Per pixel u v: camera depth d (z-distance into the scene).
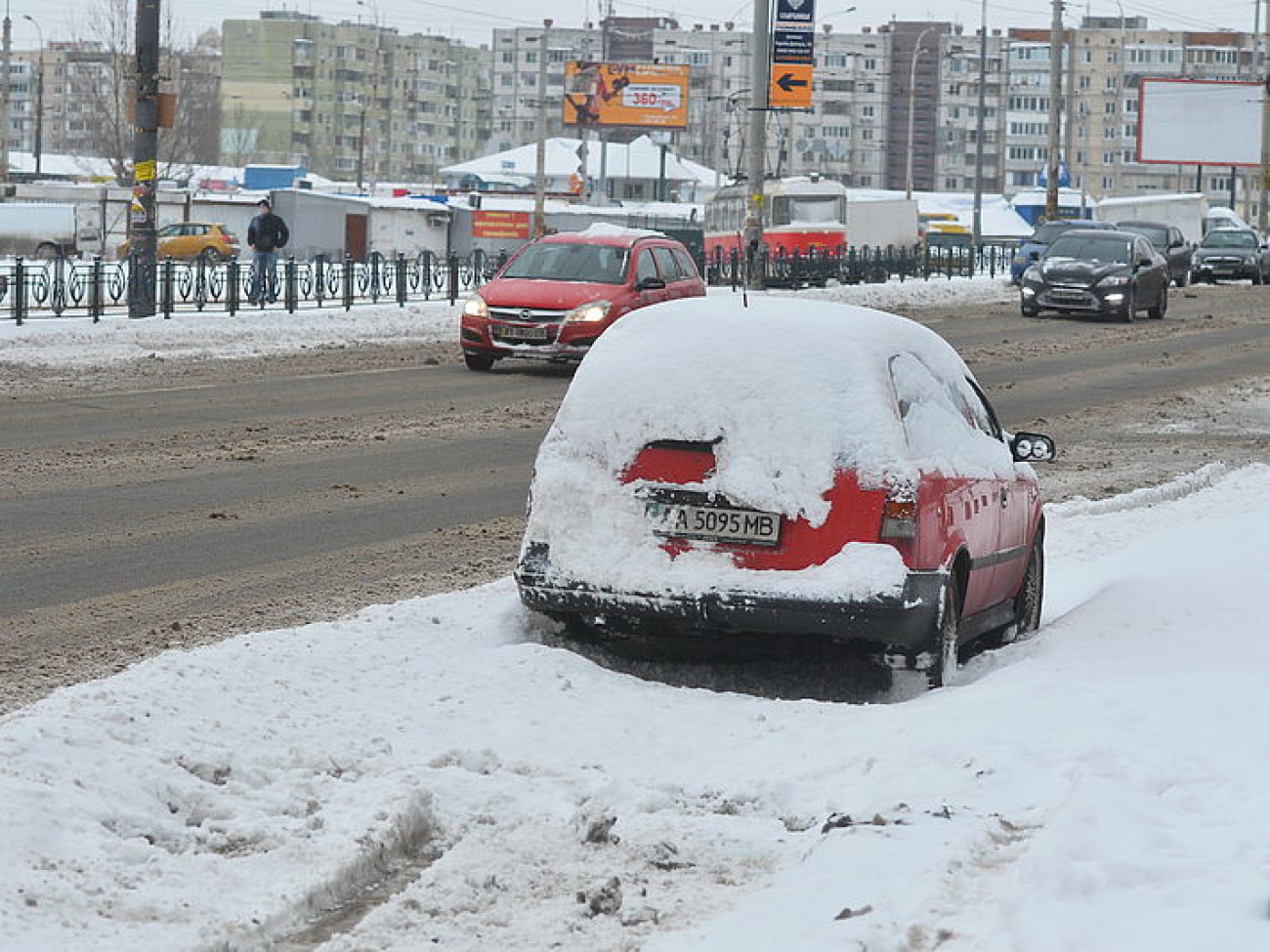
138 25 36.31
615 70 128.88
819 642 9.68
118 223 77.00
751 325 9.78
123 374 27.48
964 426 10.75
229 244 79.50
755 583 9.34
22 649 10.02
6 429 20.34
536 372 29.34
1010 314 48.91
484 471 18.41
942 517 9.68
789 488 9.37
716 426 9.51
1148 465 21.22
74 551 13.13
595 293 28.67
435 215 83.56
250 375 27.89
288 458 18.75
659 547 9.55
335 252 80.56
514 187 134.62
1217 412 27.11
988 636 11.71
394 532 14.62
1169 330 44.03
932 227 116.94
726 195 86.44
